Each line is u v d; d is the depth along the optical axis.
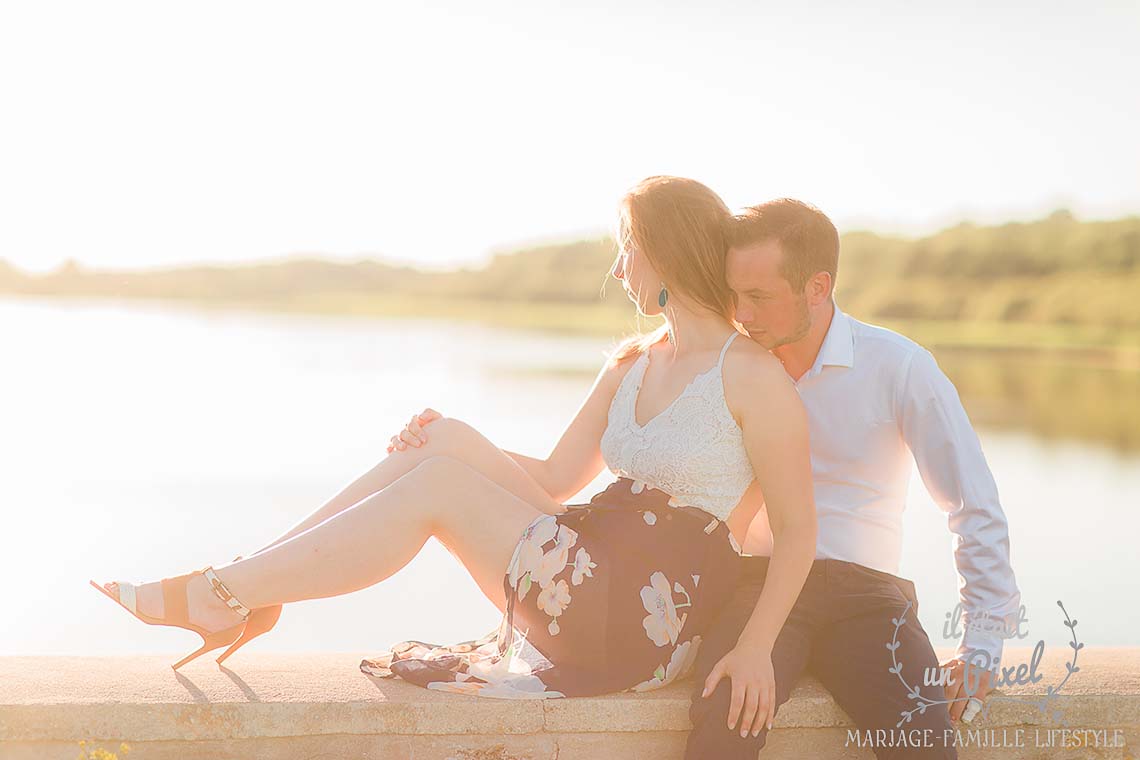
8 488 15.70
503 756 3.56
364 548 3.65
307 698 3.54
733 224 3.71
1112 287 50.84
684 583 3.60
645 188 3.72
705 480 3.60
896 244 56.00
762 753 3.66
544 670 3.62
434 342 59.53
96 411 27.11
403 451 3.99
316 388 33.62
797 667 3.59
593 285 74.25
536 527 3.67
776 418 3.53
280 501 14.97
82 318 68.38
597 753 3.58
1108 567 11.73
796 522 3.53
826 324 3.93
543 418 25.64
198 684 3.65
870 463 3.90
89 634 9.04
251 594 3.63
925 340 53.88
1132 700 3.72
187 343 53.84
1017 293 52.81
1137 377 44.72
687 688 3.65
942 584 10.88
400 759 3.54
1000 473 19.94
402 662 3.77
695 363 3.68
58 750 3.44
